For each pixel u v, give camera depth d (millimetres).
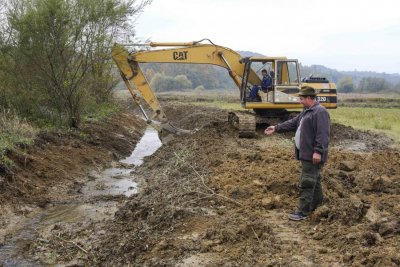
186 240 6613
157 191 10180
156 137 24031
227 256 5961
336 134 16688
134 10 17984
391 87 139250
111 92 27406
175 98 54156
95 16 16406
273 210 7766
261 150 12719
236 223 7020
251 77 17203
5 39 16578
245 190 8547
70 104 16875
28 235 8602
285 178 8867
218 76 134250
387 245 5816
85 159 14109
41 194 10742
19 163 11320
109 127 20141
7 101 16625
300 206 7227
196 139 15023
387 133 19141
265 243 6227
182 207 8031
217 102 46000
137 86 16531
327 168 9875
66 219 9500
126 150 18109
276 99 16422
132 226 8148
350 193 8445
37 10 15422
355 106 45188
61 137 15023
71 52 16516
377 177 8859
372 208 7109
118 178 13273
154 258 6328
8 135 12688
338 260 5633
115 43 16438
